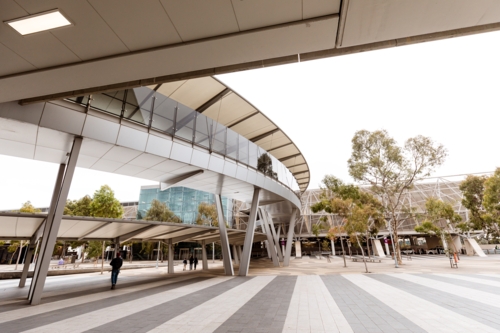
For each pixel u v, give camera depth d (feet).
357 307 25.64
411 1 10.52
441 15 11.34
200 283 46.52
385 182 89.92
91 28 12.59
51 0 10.96
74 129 31.86
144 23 12.32
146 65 15.47
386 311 23.75
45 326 20.04
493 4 10.72
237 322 20.95
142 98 38.81
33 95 18.80
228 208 221.05
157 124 39.83
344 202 76.43
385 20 11.65
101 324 20.57
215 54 14.49
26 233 46.29
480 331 17.93
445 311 23.22
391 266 81.00
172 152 41.39
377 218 102.99
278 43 13.56
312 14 11.73
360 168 90.74
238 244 128.26
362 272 62.75
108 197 122.01
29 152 37.58
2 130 30.99
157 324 20.51
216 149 49.55
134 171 47.88
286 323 20.54
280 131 64.03
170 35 13.14
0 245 161.07
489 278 44.19
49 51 14.23
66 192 31.40
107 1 10.98
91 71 15.97
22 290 42.09
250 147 60.03
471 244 153.99
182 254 222.07
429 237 215.51
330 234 111.86
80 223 42.47
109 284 46.65
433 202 104.83
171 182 54.29
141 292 36.86
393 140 87.71
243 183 58.18
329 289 37.19
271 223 124.16
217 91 46.44
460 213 187.21
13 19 11.85
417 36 13.79
